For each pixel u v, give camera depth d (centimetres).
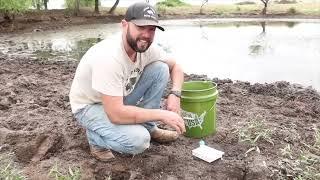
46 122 416
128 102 338
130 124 306
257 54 1008
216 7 2322
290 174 320
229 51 1059
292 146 368
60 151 360
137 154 343
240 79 753
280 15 2084
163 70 335
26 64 856
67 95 542
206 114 368
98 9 2325
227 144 370
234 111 472
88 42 1380
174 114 304
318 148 363
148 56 330
